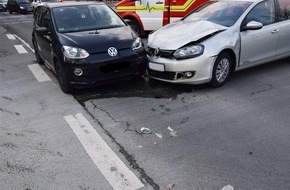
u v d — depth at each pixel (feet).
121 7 35.76
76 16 21.26
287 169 11.35
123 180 11.02
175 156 12.30
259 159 11.98
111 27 21.04
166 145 13.08
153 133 14.07
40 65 25.96
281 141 13.19
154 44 19.17
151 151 12.69
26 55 29.99
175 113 15.98
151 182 10.87
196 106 16.72
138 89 19.42
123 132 14.23
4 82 21.61
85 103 17.61
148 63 19.39
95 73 17.93
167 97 18.04
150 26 34.94
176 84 19.86
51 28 20.47
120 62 18.40
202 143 13.17
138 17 35.14
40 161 12.23
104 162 12.05
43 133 14.35
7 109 17.07
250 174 11.12
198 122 14.98
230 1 21.93
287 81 20.11
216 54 17.95
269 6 21.27
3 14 99.96
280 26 21.50
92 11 22.06
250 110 16.10
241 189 10.39
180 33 19.10
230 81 20.24
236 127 14.43
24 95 19.07
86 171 11.56
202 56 17.66
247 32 19.70
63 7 22.03
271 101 17.12
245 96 17.85
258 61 20.88
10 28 54.44
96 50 18.03
